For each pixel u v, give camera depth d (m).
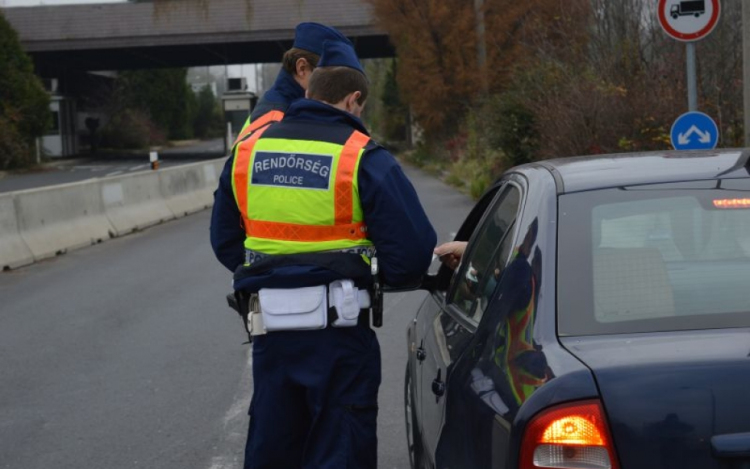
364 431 3.58
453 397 3.06
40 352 8.06
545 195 3.20
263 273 3.55
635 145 14.06
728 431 2.37
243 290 3.65
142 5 46.12
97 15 46.31
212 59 56.03
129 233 16.89
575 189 3.19
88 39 46.22
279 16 45.53
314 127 3.61
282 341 3.54
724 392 2.39
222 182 3.79
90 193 15.78
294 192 3.53
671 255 2.89
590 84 14.97
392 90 54.06
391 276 3.56
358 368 3.58
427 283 4.34
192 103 90.19
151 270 12.44
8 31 40.56
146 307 9.90
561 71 17.48
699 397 2.39
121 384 7.01
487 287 3.28
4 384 7.10
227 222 3.84
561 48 19.41
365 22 45.09
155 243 15.37
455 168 27.34
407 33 35.16
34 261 13.32
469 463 2.83
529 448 2.46
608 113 14.36
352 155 3.51
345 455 3.52
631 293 2.78
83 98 61.34
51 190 14.34
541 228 3.04
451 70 34.12
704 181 3.16
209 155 53.03
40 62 52.44
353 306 3.51
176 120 82.25
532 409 2.47
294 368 3.55
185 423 6.06
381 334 8.37
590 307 2.75
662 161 3.43
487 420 2.69
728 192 3.09
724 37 14.02
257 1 45.62
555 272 2.86
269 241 3.56
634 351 2.54
